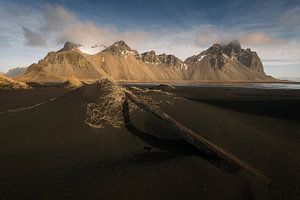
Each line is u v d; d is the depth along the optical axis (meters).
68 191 6.00
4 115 13.78
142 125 11.02
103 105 13.41
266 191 6.20
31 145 9.37
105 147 9.11
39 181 6.56
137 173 6.79
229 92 45.16
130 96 13.37
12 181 6.59
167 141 9.36
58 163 7.75
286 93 44.06
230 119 13.57
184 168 7.04
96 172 7.00
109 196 5.75
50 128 11.23
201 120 12.44
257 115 16.39
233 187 6.24
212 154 7.80
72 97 16.48
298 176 7.09
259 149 9.17
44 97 25.47
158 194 5.84
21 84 42.38
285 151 9.12
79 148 9.04
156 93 20.47
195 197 5.76
